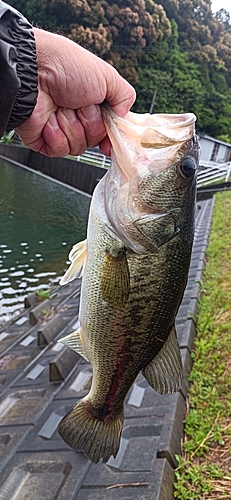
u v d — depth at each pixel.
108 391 0.35
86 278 0.33
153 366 0.34
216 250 1.40
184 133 0.32
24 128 0.31
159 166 0.31
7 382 0.92
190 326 0.83
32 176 4.79
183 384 0.65
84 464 0.54
